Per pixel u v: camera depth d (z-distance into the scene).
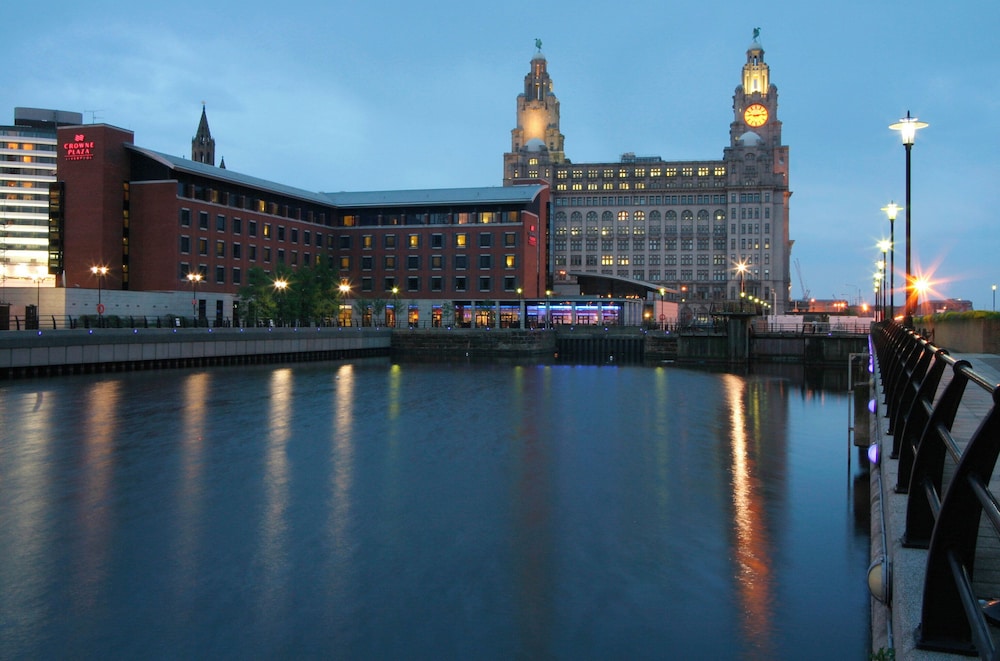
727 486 27.50
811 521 23.05
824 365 95.44
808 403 54.66
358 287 124.69
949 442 6.28
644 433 39.56
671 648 14.60
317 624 15.45
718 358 103.56
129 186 94.38
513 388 62.94
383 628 15.32
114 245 92.31
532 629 15.32
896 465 11.59
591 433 39.28
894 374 16.67
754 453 34.12
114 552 19.48
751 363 101.69
